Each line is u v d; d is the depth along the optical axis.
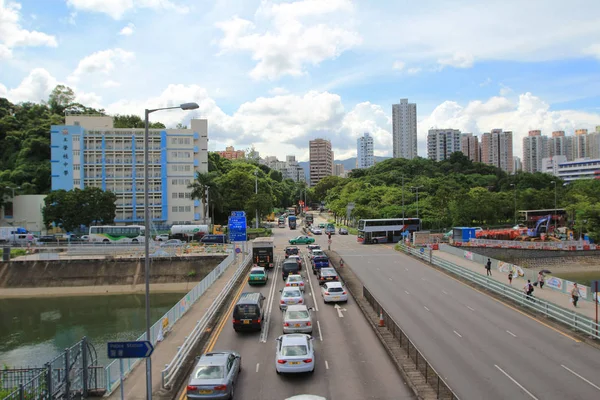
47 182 113.31
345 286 43.88
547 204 113.06
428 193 121.94
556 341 26.84
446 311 34.09
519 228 92.31
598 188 111.75
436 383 19.75
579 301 36.78
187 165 107.69
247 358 24.31
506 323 30.83
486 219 103.62
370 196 119.00
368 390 19.78
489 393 19.36
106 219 90.12
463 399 18.75
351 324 30.81
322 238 96.25
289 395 19.39
